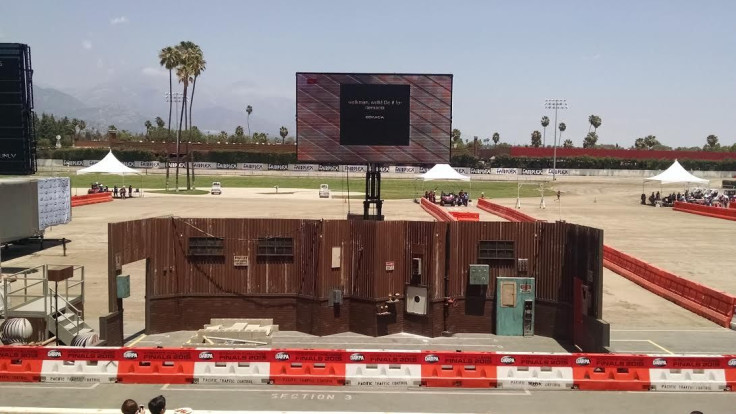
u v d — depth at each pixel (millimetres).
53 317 20438
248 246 24094
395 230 23516
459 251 23969
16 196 36375
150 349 17922
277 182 120375
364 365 17797
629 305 28594
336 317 23625
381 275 23281
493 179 134750
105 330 20219
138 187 103000
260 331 22328
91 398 16516
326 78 26406
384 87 26375
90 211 63344
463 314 24203
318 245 23328
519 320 23859
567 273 23203
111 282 20859
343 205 71875
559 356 17656
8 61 35375
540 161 154000
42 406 15906
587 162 152625
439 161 26578
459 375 17688
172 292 23844
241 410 15789
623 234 50906
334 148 26516
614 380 17484
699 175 152500
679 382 17453
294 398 16672
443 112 26438
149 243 22984
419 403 16391
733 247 44375
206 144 154500
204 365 17875
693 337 23344
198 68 99000
